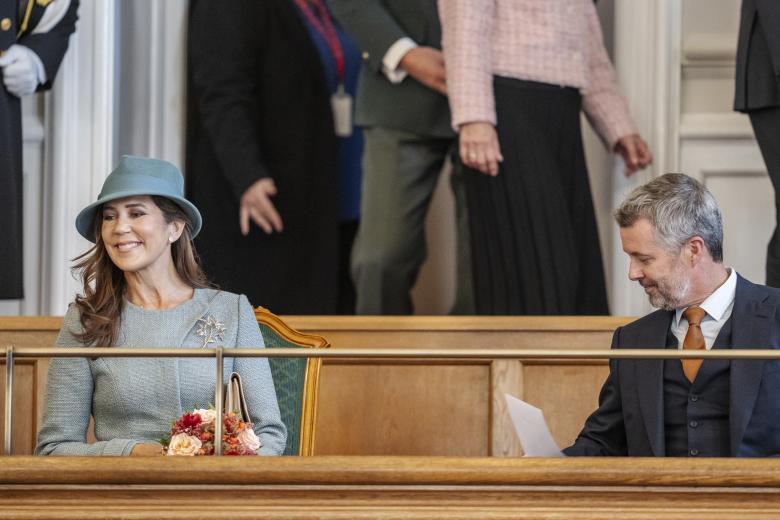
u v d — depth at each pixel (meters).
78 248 13.40
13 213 12.13
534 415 7.22
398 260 13.76
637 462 6.50
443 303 15.22
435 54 13.34
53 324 10.72
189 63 14.05
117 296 8.12
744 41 12.58
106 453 7.41
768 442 7.74
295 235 14.23
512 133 12.76
